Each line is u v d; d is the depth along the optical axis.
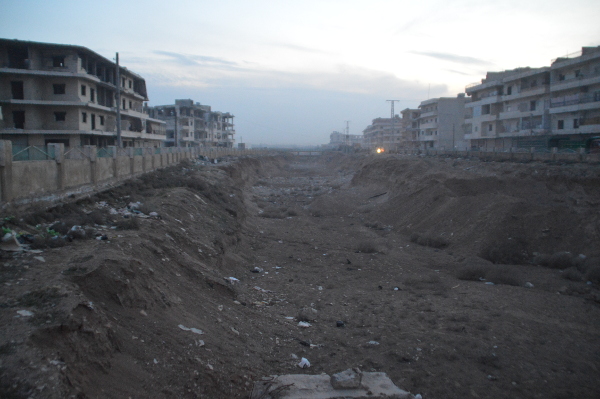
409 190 35.38
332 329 11.67
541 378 8.90
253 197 43.97
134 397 6.20
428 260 20.83
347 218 34.44
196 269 12.68
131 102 60.31
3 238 9.56
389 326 11.78
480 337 10.81
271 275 17.50
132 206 16.84
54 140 45.16
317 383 8.07
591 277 16.94
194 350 8.07
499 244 21.25
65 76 44.47
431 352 9.97
